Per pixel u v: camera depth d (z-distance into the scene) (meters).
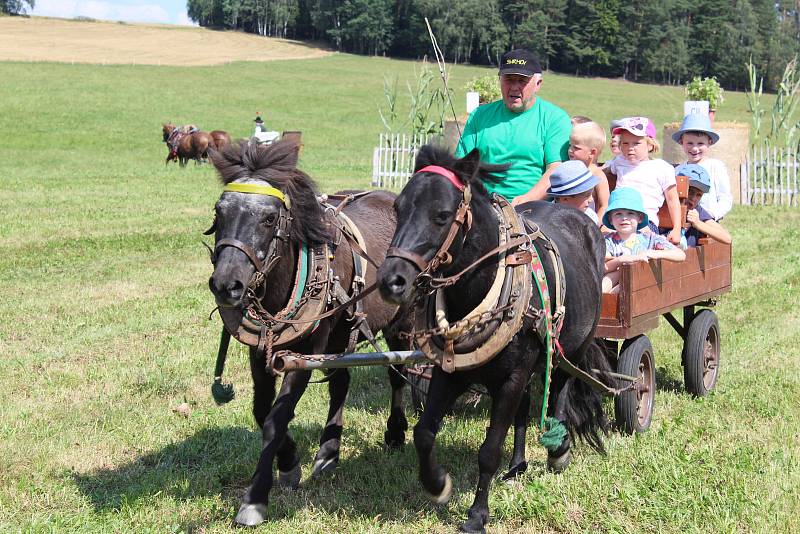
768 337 8.42
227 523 4.51
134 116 41.41
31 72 55.34
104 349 7.98
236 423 6.12
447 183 3.82
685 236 7.23
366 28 104.50
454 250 3.91
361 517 4.64
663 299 6.11
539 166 6.20
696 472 4.98
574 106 60.72
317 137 38.22
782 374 7.17
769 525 4.30
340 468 5.36
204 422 6.12
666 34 97.50
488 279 4.11
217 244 4.27
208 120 42.12
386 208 6.03
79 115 40.25
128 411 6.34
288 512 4.69
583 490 4.82
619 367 5.84
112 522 4.48
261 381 4.80
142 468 5.29
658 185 6.68
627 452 5.44
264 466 4.44
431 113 35.88
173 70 65.31
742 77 96.38
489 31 92.94
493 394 4.38
